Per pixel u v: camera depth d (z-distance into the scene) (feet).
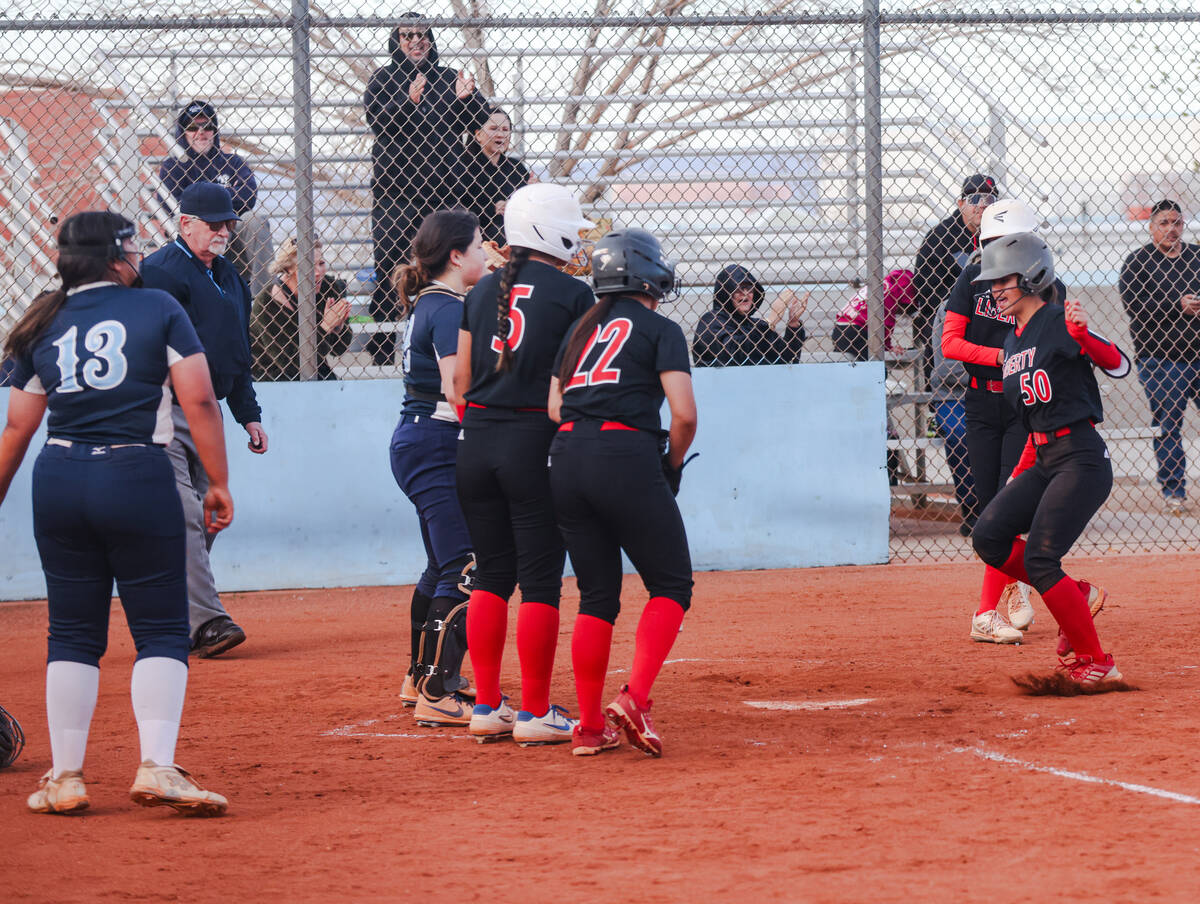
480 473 31.24
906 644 45.06
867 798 24.91
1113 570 62.13
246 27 60.75
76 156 79.77
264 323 62.90
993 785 25.59
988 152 85.20
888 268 85.66
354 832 23.82
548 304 30.73
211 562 61.26
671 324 29.86
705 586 59.77
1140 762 27.09
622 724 28.94
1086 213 92.38
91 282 25.81
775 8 89.51
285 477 61.77
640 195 91.35
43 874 21.44
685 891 19.63
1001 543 39.01
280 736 33.24
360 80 99.81
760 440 64.03
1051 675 35.70
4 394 59.67
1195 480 88.79
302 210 61.31
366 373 74.90
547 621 31.60
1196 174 92.27
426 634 34.86
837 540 64.80
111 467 24.81
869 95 63.31
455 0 86.02
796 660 42.47
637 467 29.43
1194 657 40.73
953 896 18.97
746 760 28.86
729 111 98.48
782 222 87.35
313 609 57.26
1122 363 36.24
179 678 25.61
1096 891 18.97
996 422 46.29
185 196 43.50
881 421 64.69
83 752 26.22
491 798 26.27
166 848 22.97
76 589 25.80
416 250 35.76
